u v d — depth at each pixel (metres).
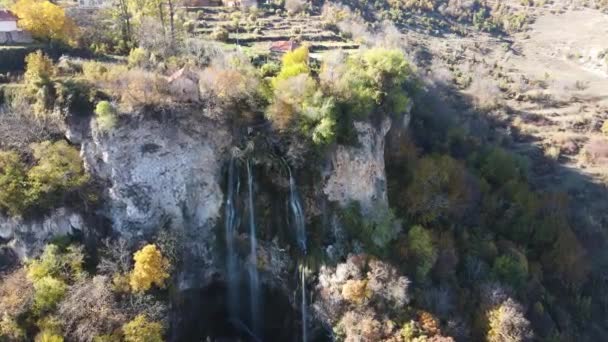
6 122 65.88
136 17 90.56
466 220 79.31
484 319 65.06
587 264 84.44
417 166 77.62
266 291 73.88
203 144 68.69
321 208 71.69
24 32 80.69
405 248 68.69
